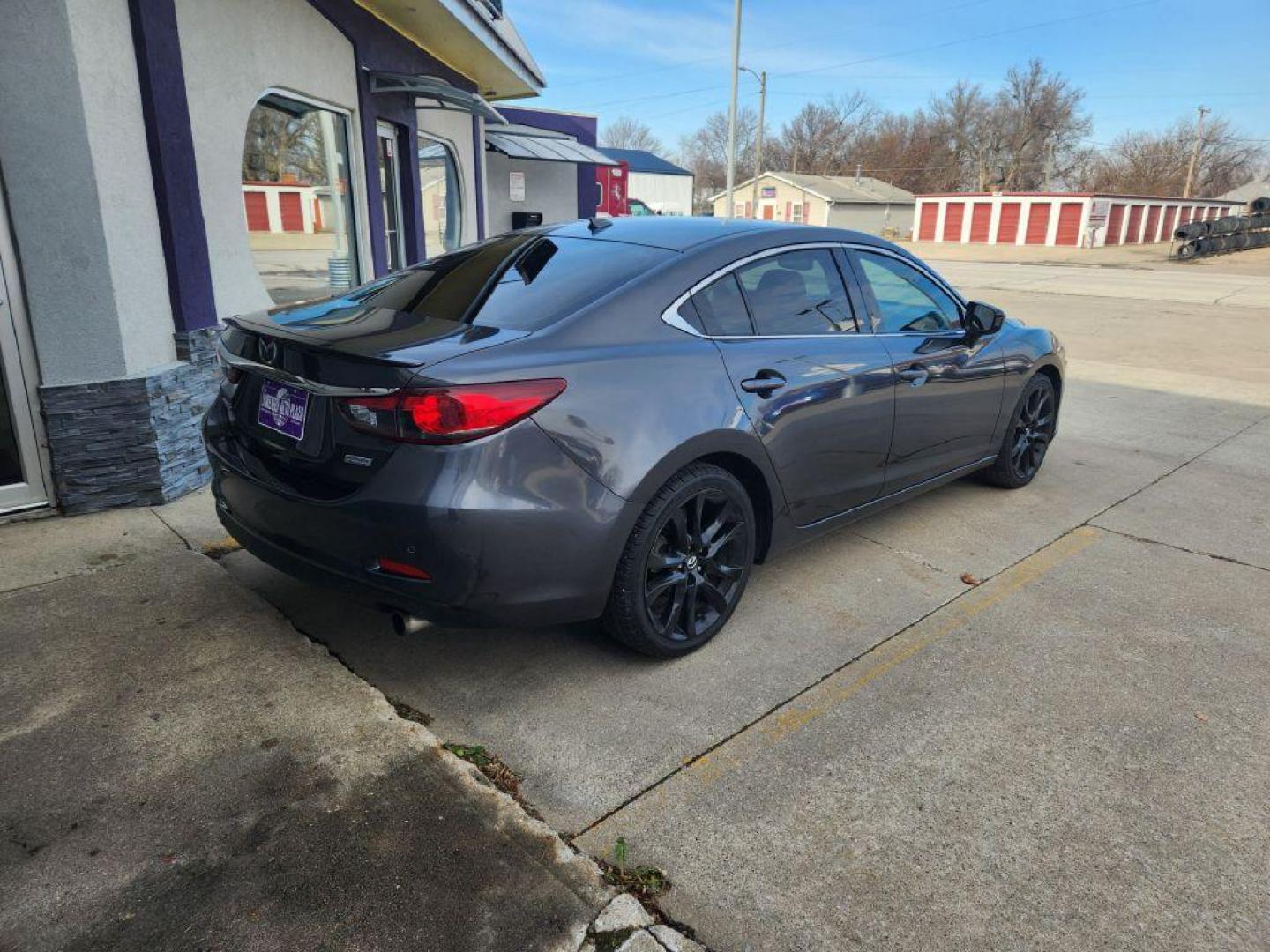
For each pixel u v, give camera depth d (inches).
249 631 121.5
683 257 120.0
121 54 155.9
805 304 134.1
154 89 163.2
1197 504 192.2
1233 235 1480.1
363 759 95.8
